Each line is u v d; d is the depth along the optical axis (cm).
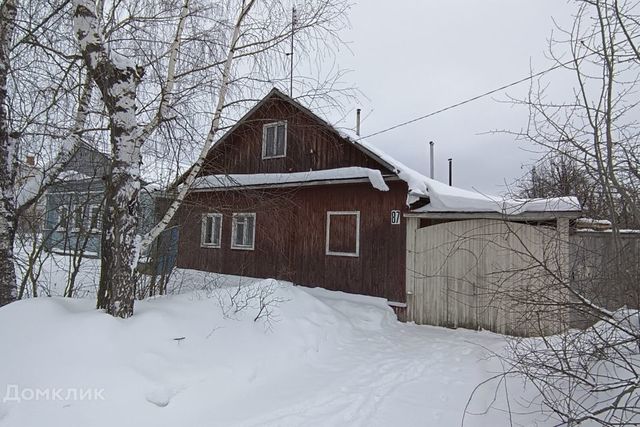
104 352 383
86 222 682
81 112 577
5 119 507
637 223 323
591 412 281
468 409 417
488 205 780
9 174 508
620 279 345
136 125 473
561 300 389
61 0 554
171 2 556
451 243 833
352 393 452
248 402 407
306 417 384
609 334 346
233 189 821
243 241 1180
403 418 394
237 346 495
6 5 509
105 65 451
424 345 679
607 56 305
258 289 686
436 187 917
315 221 1045
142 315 454
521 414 371
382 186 878
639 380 270
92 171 666
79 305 474
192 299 586
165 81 538
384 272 920
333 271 998
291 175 1055
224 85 552
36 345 370
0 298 483
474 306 795
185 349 440
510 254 759
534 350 393
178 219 781
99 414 327
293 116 1084
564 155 360
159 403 363
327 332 666
